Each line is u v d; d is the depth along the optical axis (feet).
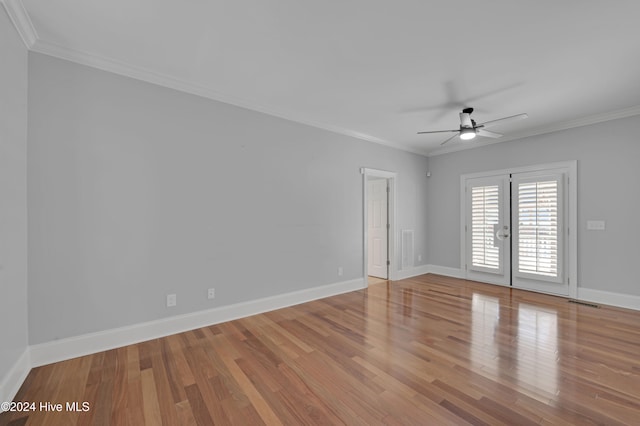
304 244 13.25
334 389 6.52
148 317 9.21
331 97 11.16
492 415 5.63
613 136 12.50
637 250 11.93
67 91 8.02
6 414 5.72
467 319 10.91
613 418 5.54
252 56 8.42
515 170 15.56
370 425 5.40
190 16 6.72
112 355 8.11
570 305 12.51
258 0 6.19
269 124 12.15
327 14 6.65
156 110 9.48
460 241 18.11
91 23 6.95
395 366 7.48
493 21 6.83
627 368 7.34
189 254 10.05
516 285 15.51
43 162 7.64
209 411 5.81
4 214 6.08
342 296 14.17
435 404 5.98
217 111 10.77
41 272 7.56
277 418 5.61
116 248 8.70
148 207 9.27
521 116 10.11
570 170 13.62
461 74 9.34
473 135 11.74
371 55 8.32
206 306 10.38
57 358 7.73
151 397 6.24
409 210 18.60
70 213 8.00
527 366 7.45
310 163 13.52
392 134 15.74
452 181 18.52
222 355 8.11
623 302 12.23
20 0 6.17
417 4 6.31
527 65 8.77
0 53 5.91
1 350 5.87
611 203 12.55
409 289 15.48
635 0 6.07
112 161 8.68
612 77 9.42
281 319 10.99
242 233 11.31
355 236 15.37
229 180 11.02
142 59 8.58
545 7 6.34
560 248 13.84
